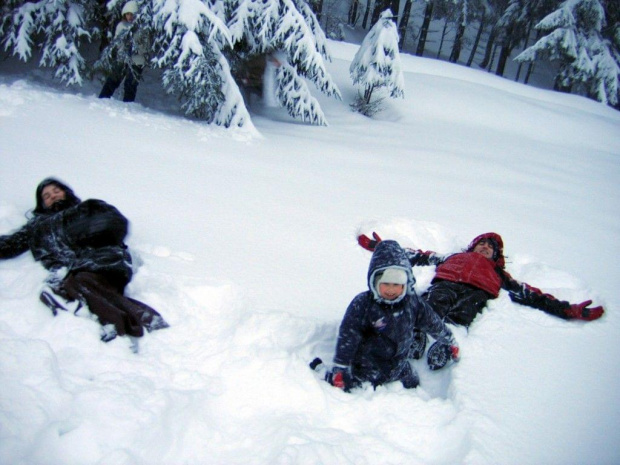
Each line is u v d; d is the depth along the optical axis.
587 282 3.97
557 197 6.54
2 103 5.89
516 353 2.81
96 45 8.86
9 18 7.43
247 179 5.24
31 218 3.28
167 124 6.82
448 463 1.99
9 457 1.64
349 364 2.39
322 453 1.84
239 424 2.08
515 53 34.00
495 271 3.53
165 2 6.63
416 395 2.43
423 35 24.83
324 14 23.44
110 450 1.75
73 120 5.96
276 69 8.85
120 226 2.95
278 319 2.70
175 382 2.22
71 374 2.10
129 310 2.51
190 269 3.16
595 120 12.89
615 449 2.14
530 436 2.14
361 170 6.42
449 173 6.96
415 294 2.51
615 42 21.20
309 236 4.07
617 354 2.96
